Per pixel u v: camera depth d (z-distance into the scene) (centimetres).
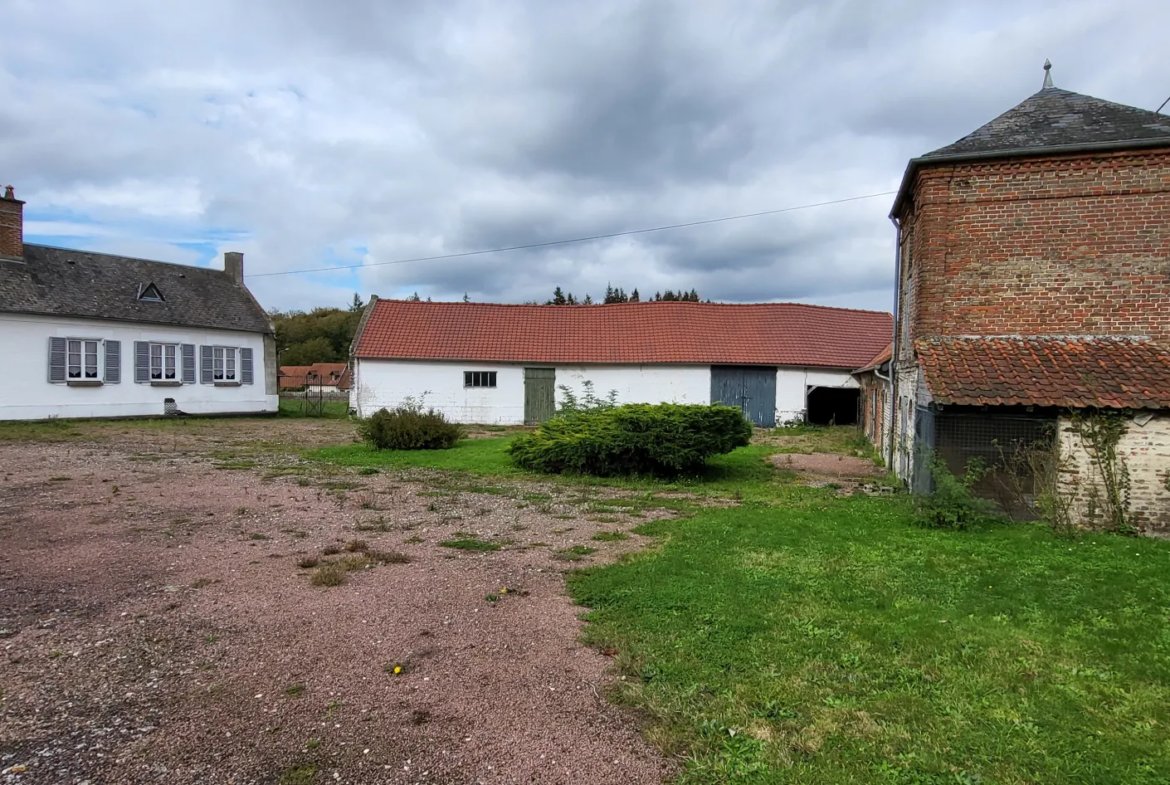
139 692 382
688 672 412
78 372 2422
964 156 1030
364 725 351
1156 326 984
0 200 2367
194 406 2766
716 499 1079
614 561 681
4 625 479
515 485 1190
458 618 508
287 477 1220
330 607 526
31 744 326
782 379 2659
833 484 1234
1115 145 977
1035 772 307
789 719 356
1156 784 297
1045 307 1024
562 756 325
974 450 889
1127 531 811
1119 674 407
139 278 2753
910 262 1216
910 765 313
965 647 446
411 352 2689
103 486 1073
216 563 646
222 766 312
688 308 2947
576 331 2886
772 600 542
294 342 7700
